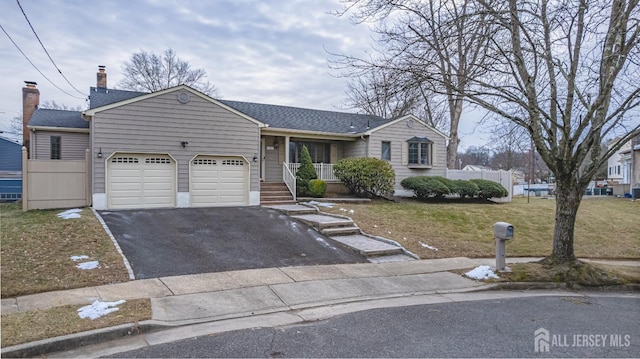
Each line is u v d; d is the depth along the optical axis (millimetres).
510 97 8406
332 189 19578
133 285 6430
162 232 10188
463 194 19297
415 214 14875
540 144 8430
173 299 5820
